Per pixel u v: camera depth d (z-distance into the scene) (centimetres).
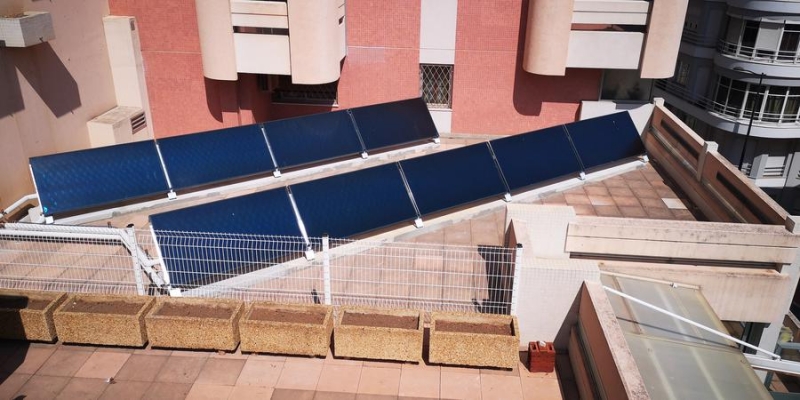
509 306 937
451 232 1246
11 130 1323
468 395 849
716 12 3278
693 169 1432
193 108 1788
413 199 1241
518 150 1415
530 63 1694
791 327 1822
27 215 1356
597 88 1769
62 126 1498
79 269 1081
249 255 1058
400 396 843
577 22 1631
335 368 893
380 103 1772
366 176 1227
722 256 1072
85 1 1555
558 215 1058
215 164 1409
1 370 881
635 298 953
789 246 1047
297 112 1892
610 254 1091
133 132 1702
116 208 1322
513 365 884
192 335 905
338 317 905
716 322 955
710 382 813
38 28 1309
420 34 1747
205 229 1059
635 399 684
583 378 845
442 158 1323
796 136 3186
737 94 3231
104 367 891
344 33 1747
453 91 1812
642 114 1720
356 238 1184
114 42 1658
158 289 1014
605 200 1409
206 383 862
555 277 903
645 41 1634
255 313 925
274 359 911
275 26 1585
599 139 1530
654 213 1361
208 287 1015
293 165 1480
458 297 1005
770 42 3062
